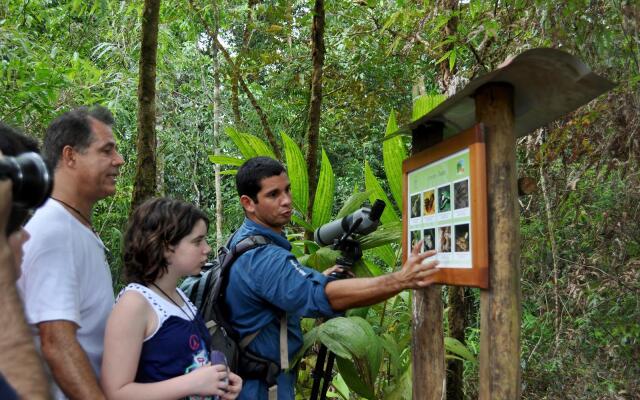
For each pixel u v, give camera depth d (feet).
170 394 5.48
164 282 6.04
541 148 10.37
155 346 5.72
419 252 6.15
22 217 2.94
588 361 12.27
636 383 11.59
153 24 10.07
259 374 7.09
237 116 18.22
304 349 7.83
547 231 12.46
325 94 20.16
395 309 10.52
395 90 19.98
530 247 12.56
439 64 14.84
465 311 12.56
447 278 5.56
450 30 13.53
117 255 22.30
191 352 5.89
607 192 11.32
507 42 12.48
